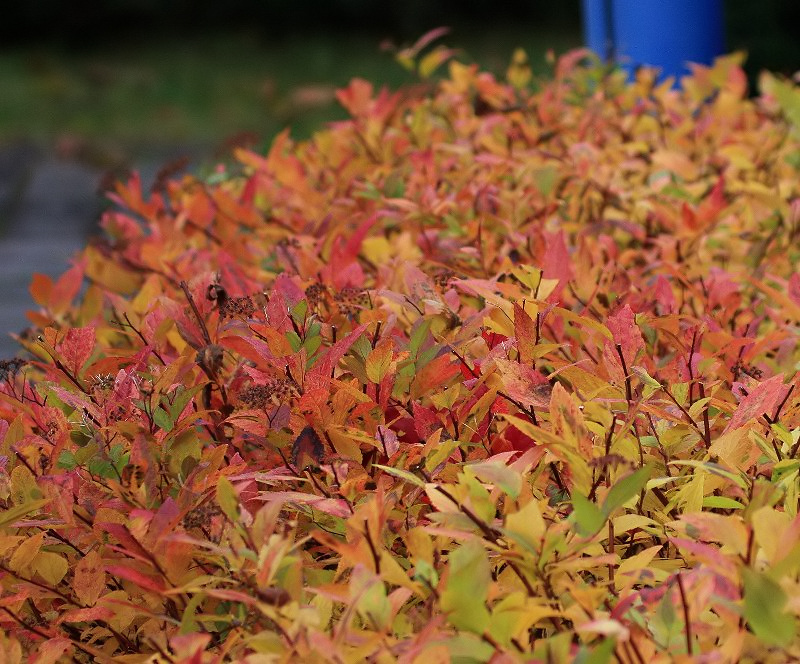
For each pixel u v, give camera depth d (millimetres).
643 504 2121
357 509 2049
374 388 2230
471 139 3623
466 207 2863
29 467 2146
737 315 2588
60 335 2477
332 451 2180
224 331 2359
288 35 25062
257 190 3121
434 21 25531
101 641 2137
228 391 2330
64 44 24453
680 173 3008
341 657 1873
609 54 4684
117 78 20156
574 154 3094
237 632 1954
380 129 3432
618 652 1890
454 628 1946
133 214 3537
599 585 2004
